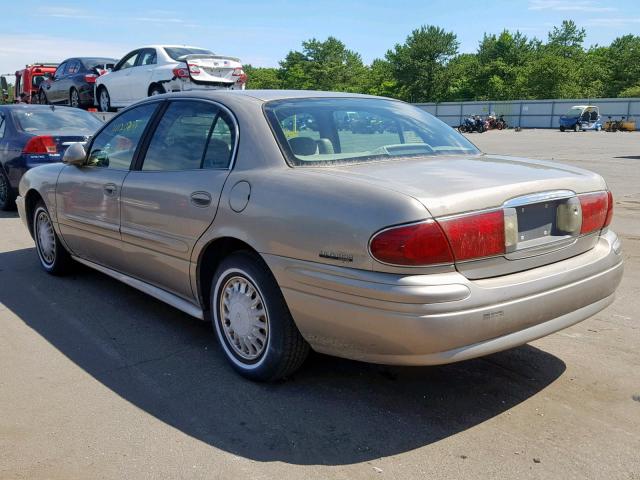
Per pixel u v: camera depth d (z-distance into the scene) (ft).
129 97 48.29
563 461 9.56
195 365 13.08
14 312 16.42
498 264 10.20
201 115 13.69
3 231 26.66
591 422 10.71
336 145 12.55
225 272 12.29
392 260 9.50
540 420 10.78
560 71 265.75
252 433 10.41
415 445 10.03
